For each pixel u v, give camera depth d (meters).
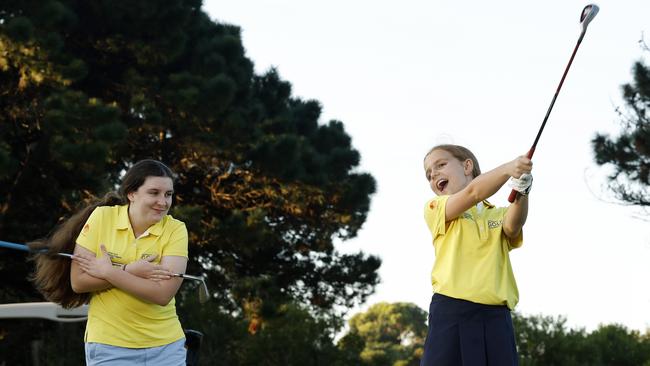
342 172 21.00
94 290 4.70
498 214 4.40
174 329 4.87
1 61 15.56
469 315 4.21
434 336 4.28
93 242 4.77
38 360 18.05
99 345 4.70
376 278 22.06
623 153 19.03
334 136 22.14
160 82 18.64
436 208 4.36
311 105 22.58
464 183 4.59
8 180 16.83
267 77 21.75
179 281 4.75
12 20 15.09
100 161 15.21
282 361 21.34
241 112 19.05
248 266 20.69
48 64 15.55
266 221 18.72
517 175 4.09
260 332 21.53
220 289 20.75
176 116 18.05
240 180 19.58
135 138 18.20
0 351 18.92
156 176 4.83
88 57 18.36
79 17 17.62
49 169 16.83
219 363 20.44
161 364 4.77
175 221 4.94
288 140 18.58
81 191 17.19
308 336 21.86
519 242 4.36
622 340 21.42
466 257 4.32
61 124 15.11
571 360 20.31
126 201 4.91
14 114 16.45
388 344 62.62
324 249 21.38
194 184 19.69
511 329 4.29
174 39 17.89
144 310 4.72
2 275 18.02
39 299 18.73
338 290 22.00
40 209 17.77
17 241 17.30
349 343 22.83
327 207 21.09
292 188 19.61
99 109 15.27
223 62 18.80
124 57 18.45
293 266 21.34
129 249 4.76
